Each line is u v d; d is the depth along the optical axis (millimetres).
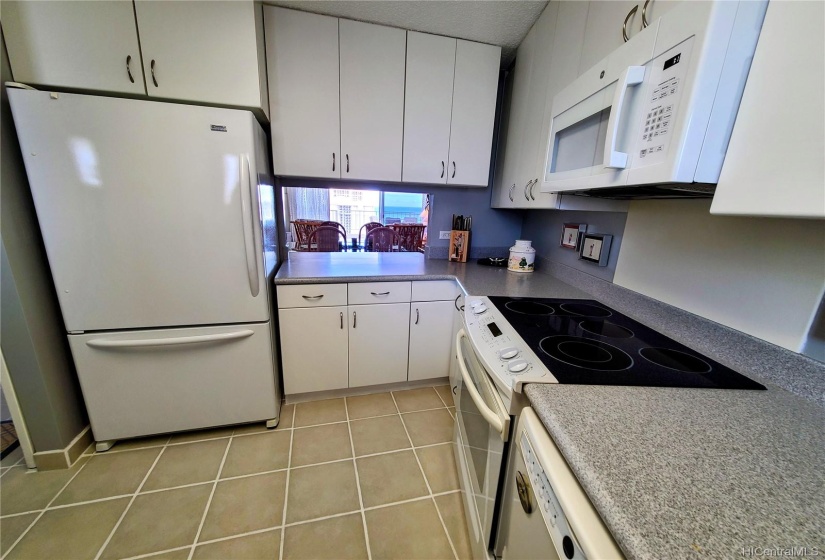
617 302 1416
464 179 2102
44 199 1249
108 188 1299
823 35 497
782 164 566
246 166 1402
